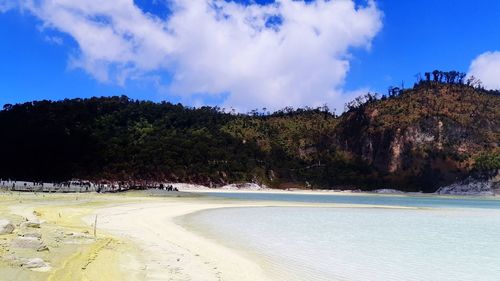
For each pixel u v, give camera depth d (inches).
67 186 3174.2
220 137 6215.6
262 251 781.9
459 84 7544.3
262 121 7396.7
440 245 931.3
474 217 1722.4
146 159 5162.4
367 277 606.9
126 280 482.6
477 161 5649.6
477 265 713.6
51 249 600.1
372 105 7032.5
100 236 788.6
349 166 6338.6
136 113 6363.2
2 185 2807.6
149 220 1224.8
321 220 1454.2
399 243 948.0
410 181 5841.5
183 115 6717.5
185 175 5123.0
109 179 4825.3
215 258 681.6
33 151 4965.6
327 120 7573.8
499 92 7578.7
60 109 5846.5
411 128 6299.2
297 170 6141.7
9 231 695.7
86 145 5241.1
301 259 718.5
